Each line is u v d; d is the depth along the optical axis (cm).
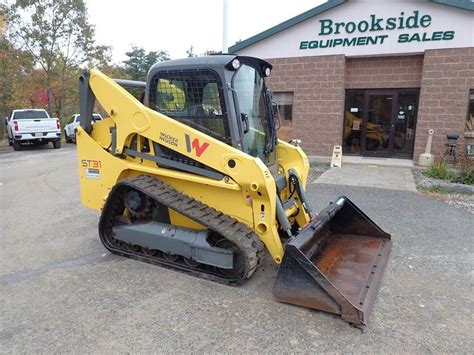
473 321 312
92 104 461
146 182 403
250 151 396
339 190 778
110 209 444
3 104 2442
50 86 2350
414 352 273
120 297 350
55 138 1761
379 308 331
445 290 363
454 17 1015
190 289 364
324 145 1238
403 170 1017
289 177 448
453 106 1052
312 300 314
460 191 766
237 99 372
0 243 495
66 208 666
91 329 301
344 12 1133
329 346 279
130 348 277
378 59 1167
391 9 1079
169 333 295
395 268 410
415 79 1135
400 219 580
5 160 1365
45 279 388
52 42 2297
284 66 1242
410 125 1173
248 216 366
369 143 1238
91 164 458
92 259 438
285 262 322
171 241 388
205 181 370
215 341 285
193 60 382
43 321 313
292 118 1270
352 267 372
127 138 423
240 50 1283
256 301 341
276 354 271
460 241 488
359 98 1226
